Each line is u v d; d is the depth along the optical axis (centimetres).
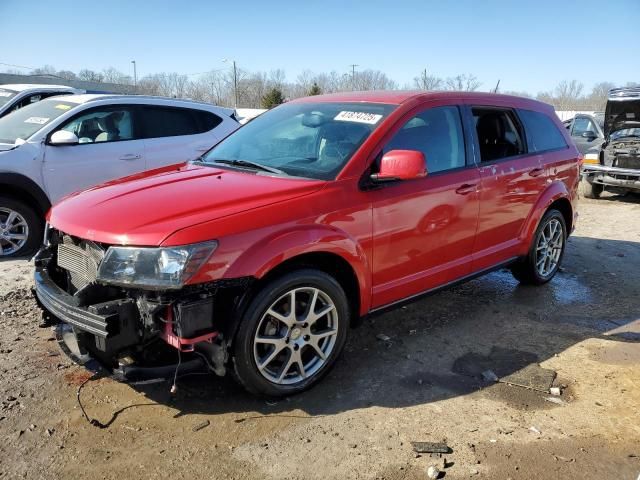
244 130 447
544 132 517
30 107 712
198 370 296
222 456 271
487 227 440
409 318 452
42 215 626
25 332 403
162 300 269
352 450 278
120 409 309
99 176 654
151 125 706
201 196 309
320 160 355
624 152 1069
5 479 252
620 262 638
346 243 326
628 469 268
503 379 352
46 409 307
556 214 529
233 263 279
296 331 318
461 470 264
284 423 300
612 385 349
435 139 396
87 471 259
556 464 271
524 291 526
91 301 279
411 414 311
